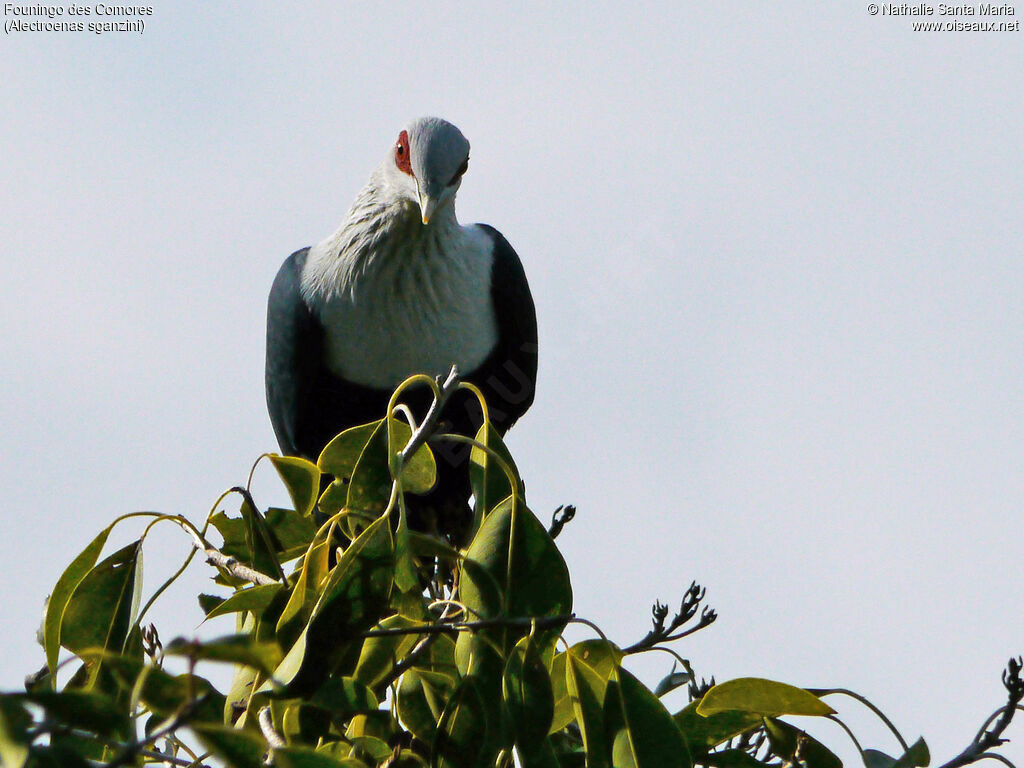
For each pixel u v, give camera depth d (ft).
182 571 21.45
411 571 19.24
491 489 20.63
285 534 24.75
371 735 19.81
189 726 11.68
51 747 12.07
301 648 18.39
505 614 19.06
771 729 21.17
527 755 17.98
